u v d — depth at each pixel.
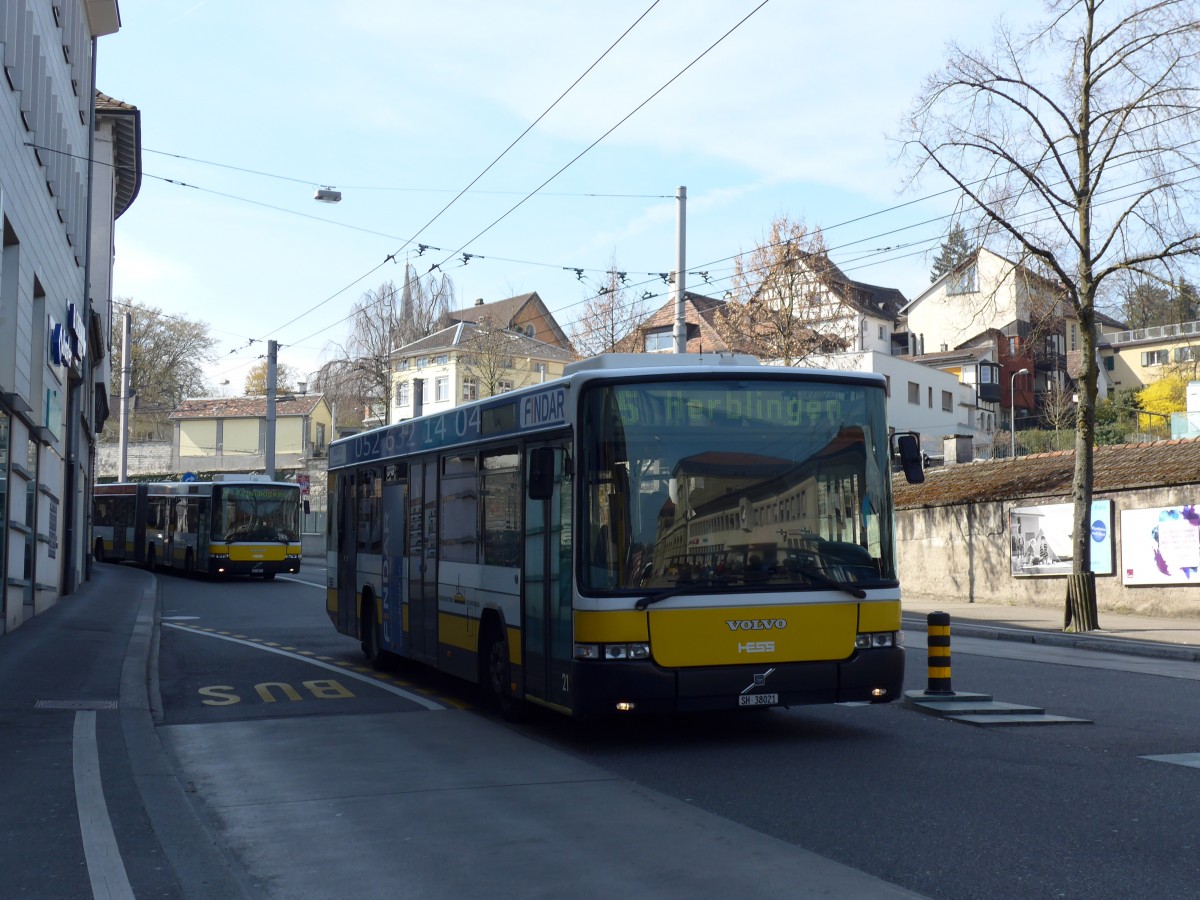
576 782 8.65
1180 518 25.34
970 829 7.02
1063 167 21.92
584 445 9.62
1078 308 22.28
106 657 16.72
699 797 8.05
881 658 9.87
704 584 9.52
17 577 19.95
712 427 9.77
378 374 56.56
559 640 9.88
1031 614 26.89
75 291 27.03
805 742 10.16
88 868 6.48
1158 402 58.28
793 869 6.24
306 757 9.91
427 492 13.55
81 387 30.03
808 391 10.04
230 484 38.06
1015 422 72.25
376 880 6.32
